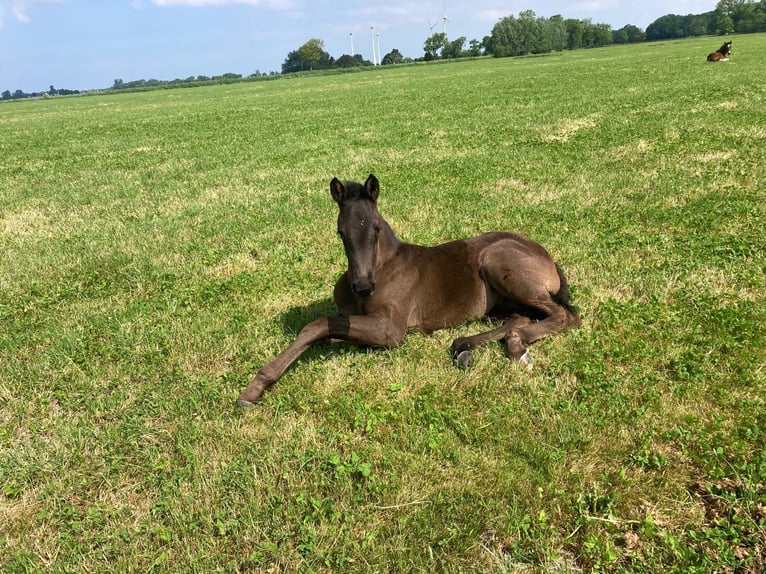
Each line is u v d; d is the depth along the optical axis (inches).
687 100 730.8
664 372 164.7
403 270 192.1
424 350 186.5
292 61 6353.3
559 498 121.0
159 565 113.2
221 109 1302.9
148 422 160.4
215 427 153.5
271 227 344.8
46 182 539.5
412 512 119.9
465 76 1845.5
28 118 1544.0
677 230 284.0
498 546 113.0
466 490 124.8
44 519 127.7
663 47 2972.4
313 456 137.0
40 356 201.3
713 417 142.5
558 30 3981.3
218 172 527.5
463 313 199.0
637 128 563.2
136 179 526.0
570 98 896.3
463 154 524.1
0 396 177.5
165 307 239.9
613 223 301.1
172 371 187.2
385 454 138.1
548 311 188.7
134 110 1544.0
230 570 110.3
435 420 149.1
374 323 181.0
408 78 2075.5
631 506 118.7
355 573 108.2
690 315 195.5
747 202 312.3
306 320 215.8
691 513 117.0
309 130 781.9
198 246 318.7
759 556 107.0
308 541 114.3
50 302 252.7
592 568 106.8
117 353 201.0
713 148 447.2
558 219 316.5
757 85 822.5
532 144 545.6
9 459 147.1
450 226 316.5
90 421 163.6
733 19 5639.8
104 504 128.8
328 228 336.2
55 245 335.9
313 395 166.6
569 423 142.6
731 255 243.1
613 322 195.6
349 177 465.4
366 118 874.1
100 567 113.8
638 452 133.0
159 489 133.6
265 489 129.6
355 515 120.6
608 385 158.4
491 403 155.1
